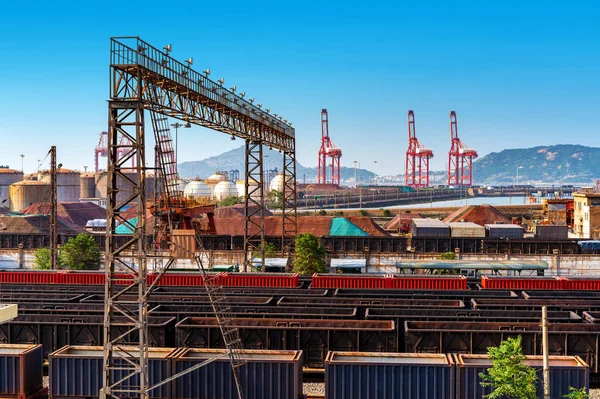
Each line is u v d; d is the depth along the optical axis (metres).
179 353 36.50
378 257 87.50
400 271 86.06
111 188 35.28
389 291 56.09
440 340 40.56
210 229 82.31
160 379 35.59
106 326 34.88
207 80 49.72
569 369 33.28
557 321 44.16
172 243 36.38
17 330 43.38
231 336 39.97
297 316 45.69
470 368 33.53
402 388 33.84
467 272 84.50
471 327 41.91
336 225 110.88
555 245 90.31
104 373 34.53
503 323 41.81
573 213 135.38
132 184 35.41
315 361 41.78
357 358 35.44
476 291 55.47
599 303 51.03
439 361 34.97
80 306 50.03
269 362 34.53
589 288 57.94
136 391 33.75
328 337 41.56
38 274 62.34
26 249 96.38
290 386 34.44
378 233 112.38
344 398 34.03
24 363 36.03
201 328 41.66
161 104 42.00
